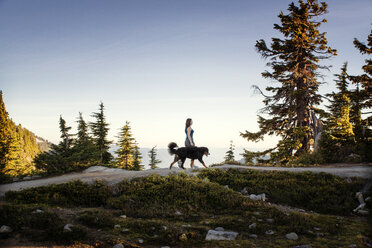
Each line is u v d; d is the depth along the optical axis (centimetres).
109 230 537
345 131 1584
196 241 500
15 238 452
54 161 1828
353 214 745
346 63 2642
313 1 2075
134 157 3875
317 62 2192
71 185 890
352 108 1736
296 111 2225
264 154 2352
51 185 884
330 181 970
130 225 576
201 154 1125
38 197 788
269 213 692
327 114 2112
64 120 2592
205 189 881
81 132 3347
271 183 1002
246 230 578
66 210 677
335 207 795
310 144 2122
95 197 834
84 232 494
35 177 1454
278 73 2239
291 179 1017
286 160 2012
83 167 1714
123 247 446
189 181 943
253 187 988
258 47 2255
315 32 2072
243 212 713
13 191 809
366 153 866
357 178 948
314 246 473
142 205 770
